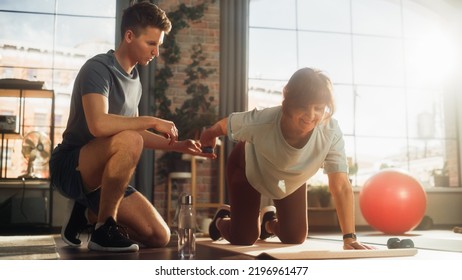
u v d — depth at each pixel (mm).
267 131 1772
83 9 4742
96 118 1671
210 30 4898
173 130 1743
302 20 5293
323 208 4500
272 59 5172
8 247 2020
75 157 1812
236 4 4883
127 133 1694
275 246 2092
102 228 1691
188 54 4844
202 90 4773
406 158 5383
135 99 1972
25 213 4113
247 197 2047
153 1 4820
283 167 1822
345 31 5395
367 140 5328
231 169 2119
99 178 1791
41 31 4672
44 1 4691
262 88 5109
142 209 1935
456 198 5152
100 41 4742
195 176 4383
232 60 4801
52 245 2154
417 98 5492
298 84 1484
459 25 5598
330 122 1775
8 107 4488
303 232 2178
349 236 1654
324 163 1781
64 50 4688
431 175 5375
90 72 1747
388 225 3451
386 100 5410
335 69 5340
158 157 4625
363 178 5273
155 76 4738
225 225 2232
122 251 1688
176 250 1804
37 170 4398
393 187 3432
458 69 5578
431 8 5574
